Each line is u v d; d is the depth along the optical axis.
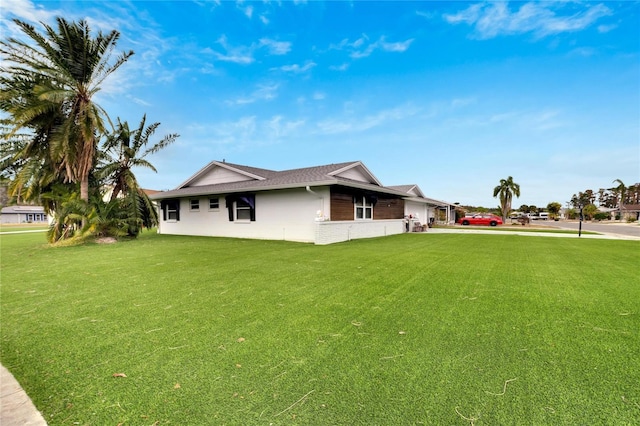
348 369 2.32
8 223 46.25
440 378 2.19
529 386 2.08
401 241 12.18
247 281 5.19
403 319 3.38
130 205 13.35
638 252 8.93
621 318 3.38
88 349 2.70
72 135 11.01
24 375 2.29
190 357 2.54
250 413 1.84
